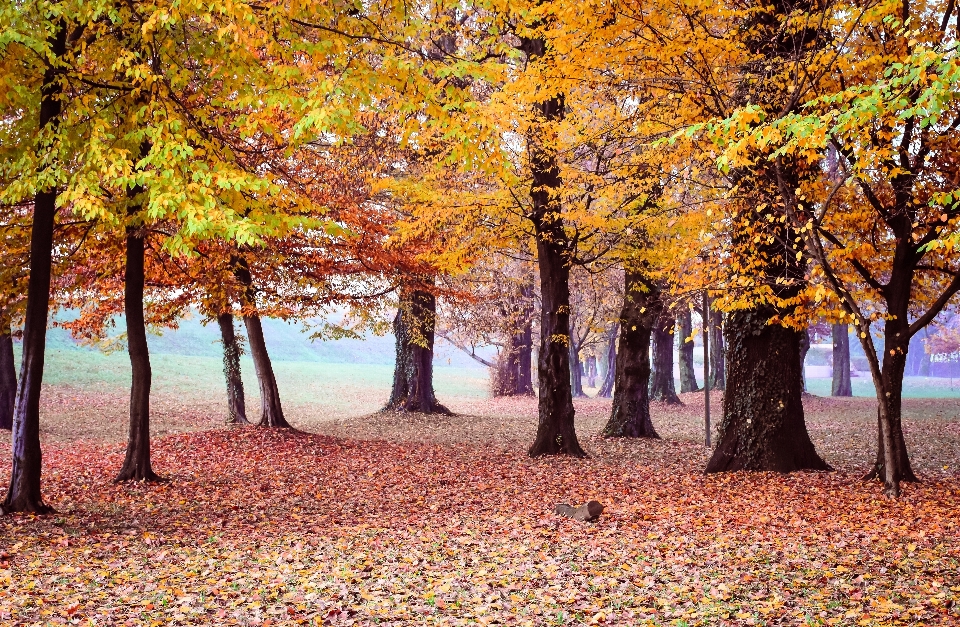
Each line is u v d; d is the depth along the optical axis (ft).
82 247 40.11
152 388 107.55
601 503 32.94
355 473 43.68
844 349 119.44
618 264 55.31
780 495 34.68
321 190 49.52
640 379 63.93
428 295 77.87
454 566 22.86
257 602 18.92
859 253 36.04
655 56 34.96
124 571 22.02
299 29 25.53
